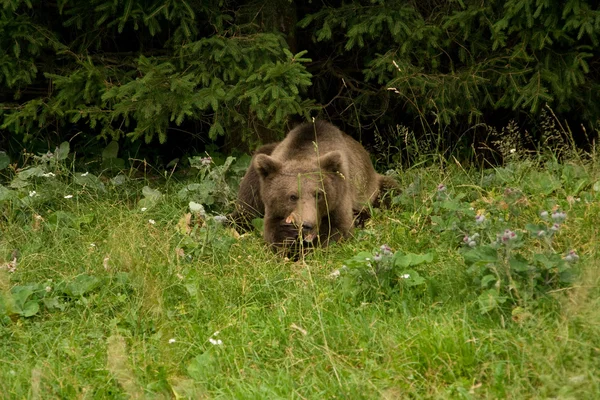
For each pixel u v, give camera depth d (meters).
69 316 8.76
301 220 10.43
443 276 8.72
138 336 8.12
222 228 11.05
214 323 8.38
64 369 7.38
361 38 13.10
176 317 8.66
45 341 8.05
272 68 12.20
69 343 7.91
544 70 13.07
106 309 8.74
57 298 8.89
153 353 7.78
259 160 11.09
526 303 7.55
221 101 13.19
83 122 15.25
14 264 9.74
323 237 11.25
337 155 11.07
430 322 7.61
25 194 12.22
